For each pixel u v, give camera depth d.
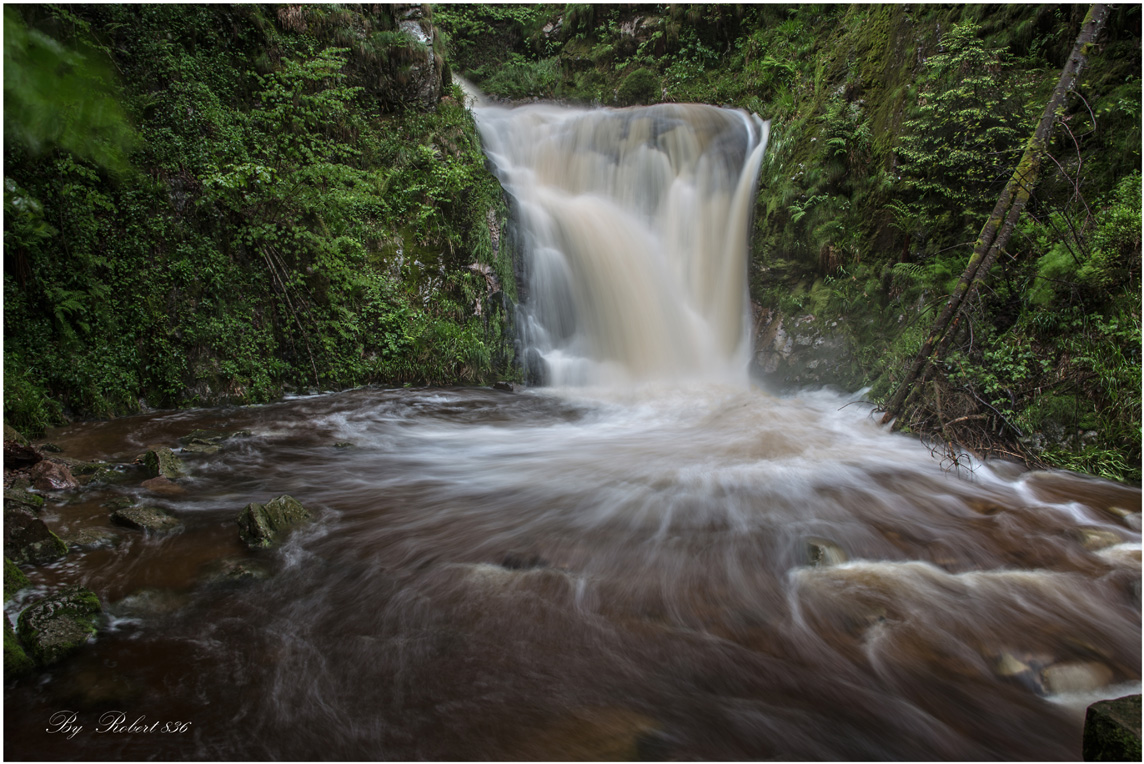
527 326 11.76
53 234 7.62
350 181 10.64
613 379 11.40
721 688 3.18
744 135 12.62
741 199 11.90
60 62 3.55
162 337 8.73
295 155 10.28
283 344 9.84
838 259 10.39
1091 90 7.71
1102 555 4.67
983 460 6.81
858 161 10.47
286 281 9.79
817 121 11.13
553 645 3.52
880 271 9.89
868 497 5.79
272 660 3.32
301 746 2.74
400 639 3.54
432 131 11.84
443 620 3.73
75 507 5.21
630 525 5.11
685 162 12.37
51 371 7.83
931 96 8.81
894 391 8.44
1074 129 7.73
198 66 9.54
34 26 7.30
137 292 8.55
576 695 3.11
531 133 13.60
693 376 11.47
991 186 8.41
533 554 4.54
